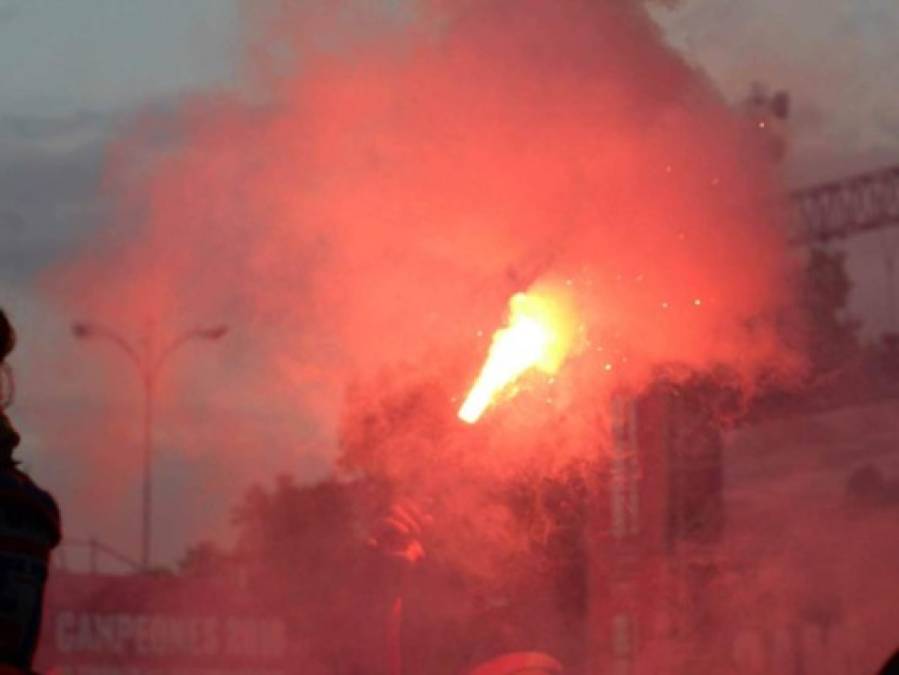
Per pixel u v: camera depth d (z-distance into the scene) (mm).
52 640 11758
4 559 2711
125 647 11664
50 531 2789
